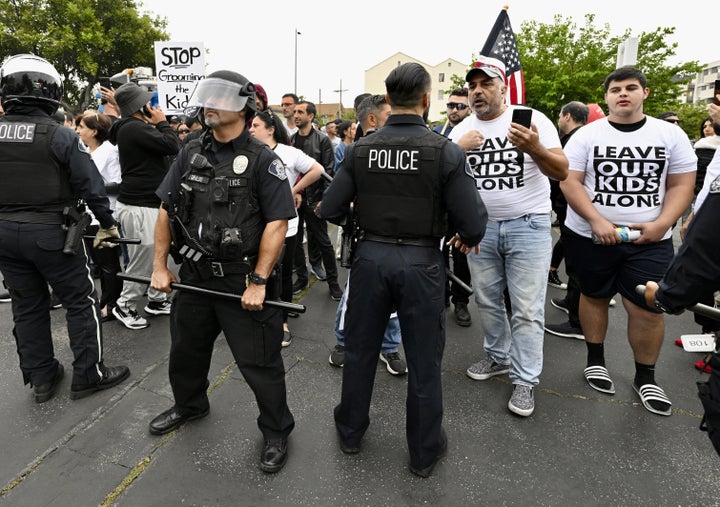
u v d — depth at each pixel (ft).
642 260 8.10
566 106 13.30
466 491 6.33
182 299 6.79
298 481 6.47
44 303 8.18
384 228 6.23
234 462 6.80
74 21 61.21
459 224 6.14
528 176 7.86
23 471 6.56
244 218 6.19
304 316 12.28
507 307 12.51
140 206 10.84
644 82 7.88
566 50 51.96
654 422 7.86
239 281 6.40
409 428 6.56
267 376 6.68
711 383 4.79
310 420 7.84
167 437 7.30
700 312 4.80
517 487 6.41
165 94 15.35
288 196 6.33
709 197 4.29
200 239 6.23
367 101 9.45
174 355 7.07
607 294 8.66
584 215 8.32
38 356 8.11
